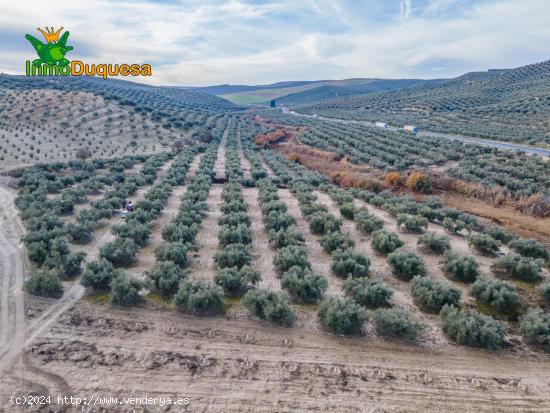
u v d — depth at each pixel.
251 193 50.19
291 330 19.56
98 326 19.03
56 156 69.69
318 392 15.60
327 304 20.06
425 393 15.88
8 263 25.91
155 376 15.96
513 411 15.33
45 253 25.72
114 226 31.59
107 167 65.12
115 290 20.73
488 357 18.38
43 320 19.33
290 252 26.80
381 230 32.16
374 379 16.47
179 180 54.88
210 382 15.82
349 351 18.17
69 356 16.81
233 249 26.92
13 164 60.34
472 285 23.95
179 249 26.75
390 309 20.11
